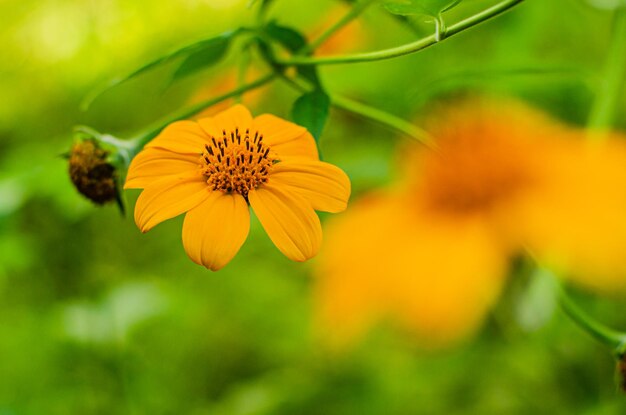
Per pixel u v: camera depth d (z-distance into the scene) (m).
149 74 0.97
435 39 0.38
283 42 0.44
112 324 0.69
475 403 0.71
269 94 0.75
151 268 0.85
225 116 0.39
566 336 0.66
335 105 0.45
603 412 0.63
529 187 0.45
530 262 0.52
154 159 0.38
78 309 0.69
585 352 0.66
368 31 0.73
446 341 0.64
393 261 0.46
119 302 0.70
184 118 0.44
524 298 0.54
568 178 0.44
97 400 0.70
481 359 0.71
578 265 0.43
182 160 0.38
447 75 0.55
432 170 0.48
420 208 0.47
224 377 0.82
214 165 0.37
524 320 0.54
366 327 0.64
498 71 0.53
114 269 0.81
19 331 0.73
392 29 0.73
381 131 0.73
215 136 0.38
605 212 0.43
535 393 0.69
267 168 0.37
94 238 0.81
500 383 0.71
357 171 0.63
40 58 0.98
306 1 0.83
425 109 0.58
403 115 0.72
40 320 0.74
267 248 0.87
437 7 0.37
